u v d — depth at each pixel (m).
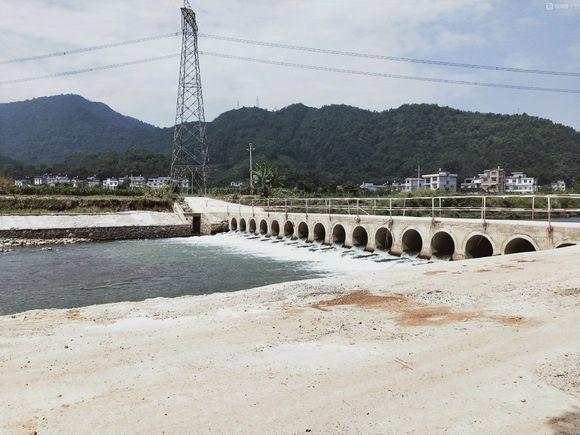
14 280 29.36
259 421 6.46
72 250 45.38
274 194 81.50
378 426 6.25
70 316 12.46
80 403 7.13
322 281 15.69
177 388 7.56
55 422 6.56
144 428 6.35
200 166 94.62
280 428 6.27
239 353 9.04
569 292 12.41
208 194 84.50
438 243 30.78
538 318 10.48
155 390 7.51
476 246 28.03
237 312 12.06
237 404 6.97
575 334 9.38
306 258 36.94
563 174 139.25
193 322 11.24
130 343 9.80
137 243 52.09
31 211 61.00
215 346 9.47
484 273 15.46
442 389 7.27
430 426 6.23
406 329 10.16
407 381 7.59
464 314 11.08
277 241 48.25
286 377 7.87
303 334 10.05
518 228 23.91
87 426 6.44
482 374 7.75
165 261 36.97
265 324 10.86
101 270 32.91
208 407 6.90
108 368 8.47
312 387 7.47
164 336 10.20
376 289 13.96
